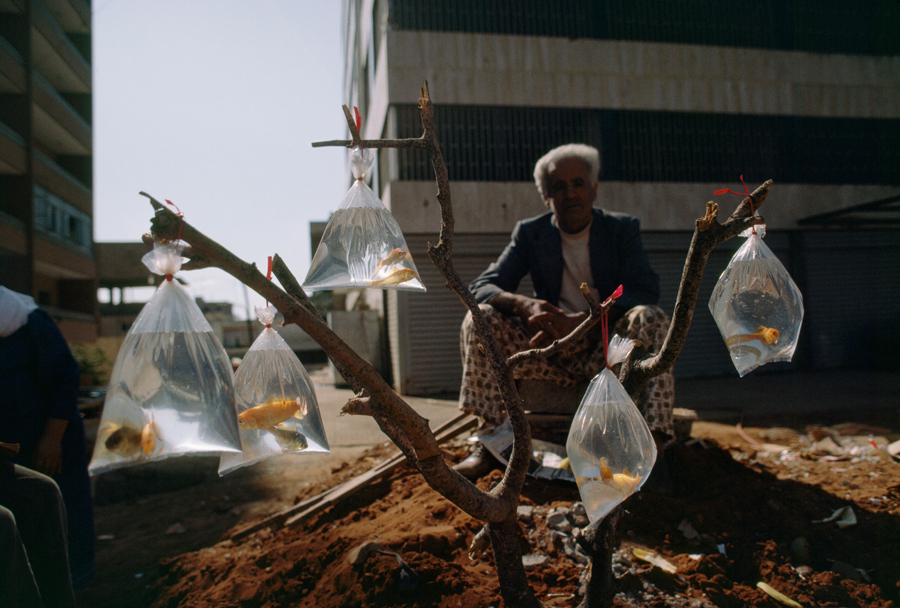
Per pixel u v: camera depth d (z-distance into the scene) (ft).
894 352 41.65
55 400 8.05
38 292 65.98
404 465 10.30
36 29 55.88
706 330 39.73
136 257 97.40
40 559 6.01
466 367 9.47
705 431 16.11
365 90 49.88
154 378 3.26
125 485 14.46
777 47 41.93
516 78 38.32
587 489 4.21
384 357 42.16
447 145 37.58
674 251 39.93
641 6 40.32
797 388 29.66
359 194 4.42
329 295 75.87
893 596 6.34
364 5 47.24
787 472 10.34
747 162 41.37
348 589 6.31
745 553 7.00
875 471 10.08
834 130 42.68
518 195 37.73
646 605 6.04
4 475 5.89
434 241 37.09
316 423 4.45
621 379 4.78
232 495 12.84
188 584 7.80
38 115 58.39
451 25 37.99
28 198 53.93
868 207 36.52
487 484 8.21
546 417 9.53
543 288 10.88
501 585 4.85
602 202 38.86
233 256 3.26
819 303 41.86
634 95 39.73
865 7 43.06
